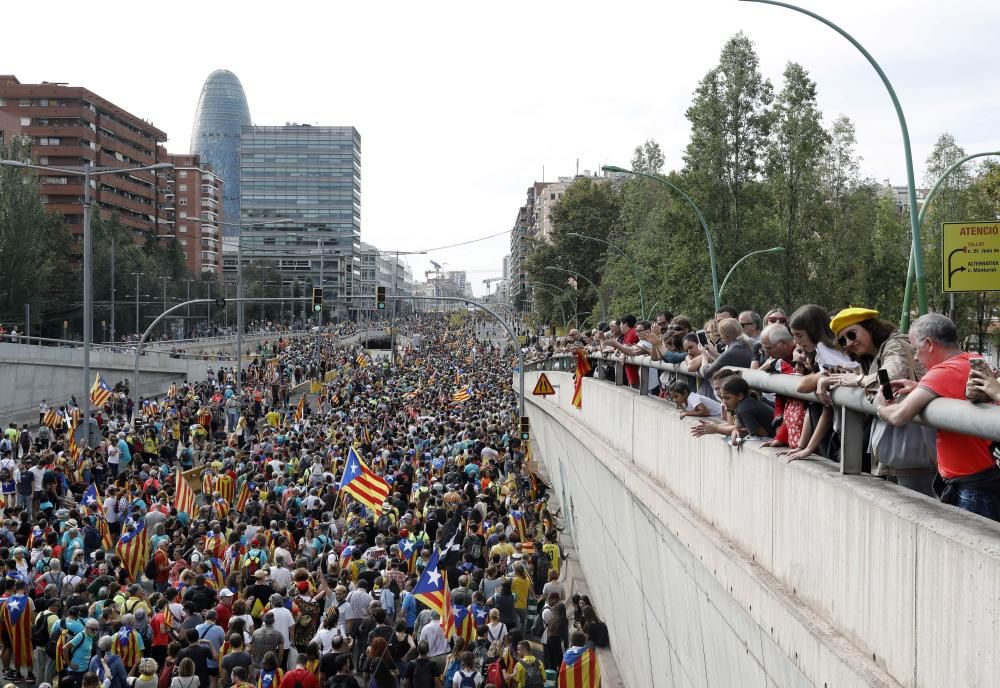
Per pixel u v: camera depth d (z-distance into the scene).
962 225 21.34
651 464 11.87
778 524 6.72
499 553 18.16
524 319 146.75
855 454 5.72
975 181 59.94
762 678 6.82
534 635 17.14
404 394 55.12
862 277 57.38
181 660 12.01
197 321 122.94
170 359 62.38
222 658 12.33
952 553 4.30
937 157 60.28
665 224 51.00
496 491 25.00
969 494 4.76
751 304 47.50
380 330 157.88
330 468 26.48
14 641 14.63
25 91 123.56
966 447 4.70
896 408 4.68
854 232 57.41
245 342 99.50
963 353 4.62
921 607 4.59
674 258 50.19
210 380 58.78
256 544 17.02
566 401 25.86
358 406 47.53
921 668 4.58
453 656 12.76
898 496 5.02
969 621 4.16
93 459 28.39
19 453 33.78
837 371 5.66
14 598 14.68
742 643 7.36
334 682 12.02
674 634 10.45
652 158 75.00
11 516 20.92
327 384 68.31
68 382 52.38
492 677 13.12
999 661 3.91
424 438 33.91
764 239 48.31
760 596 6.73
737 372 7.71
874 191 60.03
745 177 49.94
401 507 22.12
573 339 20.52
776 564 6.76
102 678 12.62
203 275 135.12
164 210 155.88
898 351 5.26
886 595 4.97
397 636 13.77
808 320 6.44
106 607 13.61
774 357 7.30
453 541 17.77
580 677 12.95
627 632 14.71
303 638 14.38
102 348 60.34
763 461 7.06
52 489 24.00
